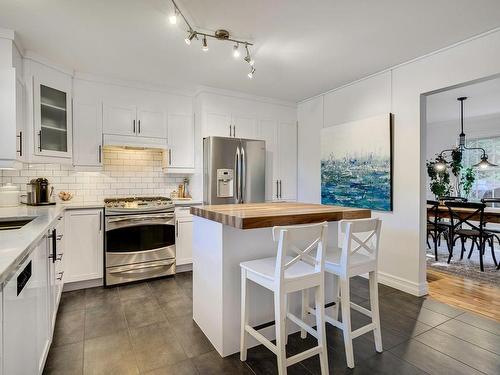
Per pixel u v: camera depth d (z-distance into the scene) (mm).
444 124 6188
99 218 3096
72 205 3021
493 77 2389
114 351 1934
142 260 3271
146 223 3287
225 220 1746
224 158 3660
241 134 4035
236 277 1944
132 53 2752
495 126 5453
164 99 3748
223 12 2092
